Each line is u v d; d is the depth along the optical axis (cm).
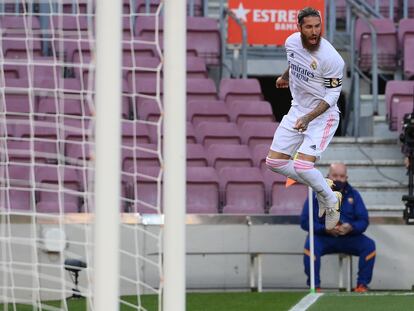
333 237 3616
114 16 1689
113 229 1692
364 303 3103
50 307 2855
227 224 3731
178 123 1736
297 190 4025
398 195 4278
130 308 2975
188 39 4803
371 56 4866
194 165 4119
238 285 3741
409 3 5250
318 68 2583
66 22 4462
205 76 4634
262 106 4459
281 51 5000
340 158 4456
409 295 3338
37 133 3888
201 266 3731
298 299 3331
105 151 1689
